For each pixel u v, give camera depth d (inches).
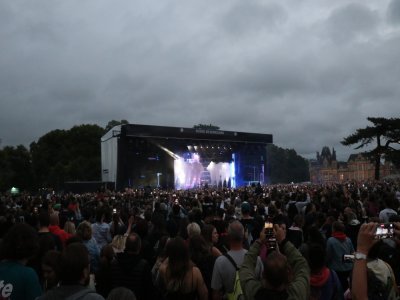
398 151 2573.8
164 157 2480.3
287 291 138.7
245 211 442.6
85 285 144.6
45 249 256.2
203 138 2556.6
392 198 518.6
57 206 689.6
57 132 4200.3
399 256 225.5
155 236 349.7
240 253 234.7
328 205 597.0
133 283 219.1
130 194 1366.9
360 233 130.8
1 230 365.4
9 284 156.4
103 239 426.6
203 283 216.1
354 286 127.1
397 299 176.9
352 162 7490.2
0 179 3496.6
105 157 2723.9
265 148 2842.0
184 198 1107.3
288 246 158.6
